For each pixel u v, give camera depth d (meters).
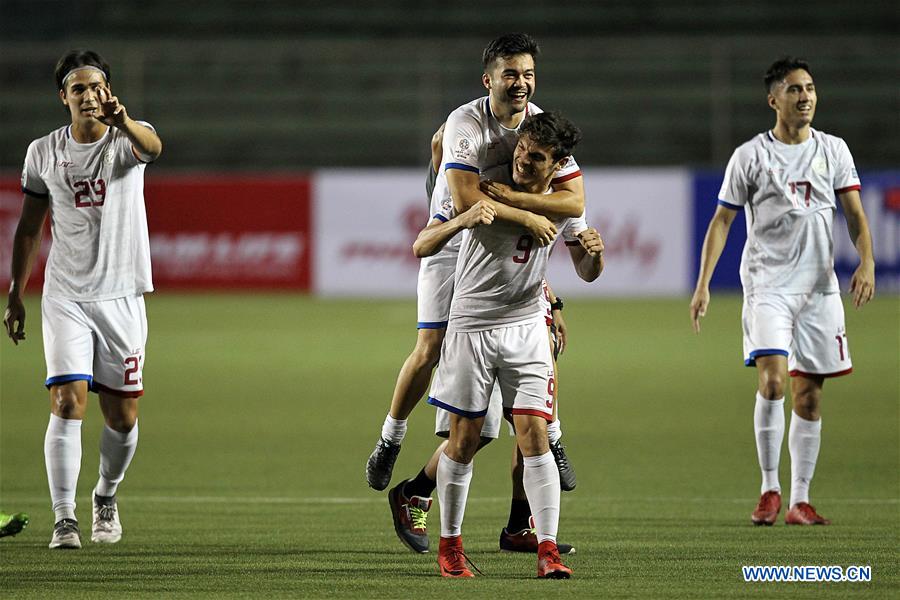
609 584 18.86
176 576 19.58
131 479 30.53
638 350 56.50
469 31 99.81
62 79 22.17
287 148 92.44
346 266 77.69
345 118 94.06
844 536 23.08
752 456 33.69
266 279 78.00
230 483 29.97
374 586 18.78
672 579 19.23
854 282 25.59
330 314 70.19
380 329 63.88
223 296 78.19
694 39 98.31
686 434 37.19
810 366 25.14
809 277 25.36
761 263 25.53
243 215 77.69
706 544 22.34
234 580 19.27
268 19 100.12
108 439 22.78
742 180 25.59
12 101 93.56
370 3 100.50
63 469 22.09
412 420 40.75
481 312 19.22
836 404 42.31
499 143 20.34
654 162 92.25
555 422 22.28
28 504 26.97
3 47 95.88
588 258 20.33
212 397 44.84
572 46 95.38
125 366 22.61
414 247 18.89
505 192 19.09
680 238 75.81
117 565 20.48
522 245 18.94
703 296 26.03
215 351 56.84
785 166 25.36
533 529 21.88
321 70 96.44
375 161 92.12
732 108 92.44
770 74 25.69
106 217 22.33
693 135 92.94
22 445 35.38
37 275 76.44
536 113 20.75
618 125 93.25
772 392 24.73
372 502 27.45
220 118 94.69
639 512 26.03
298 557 21.27
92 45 96.19
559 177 19.70
